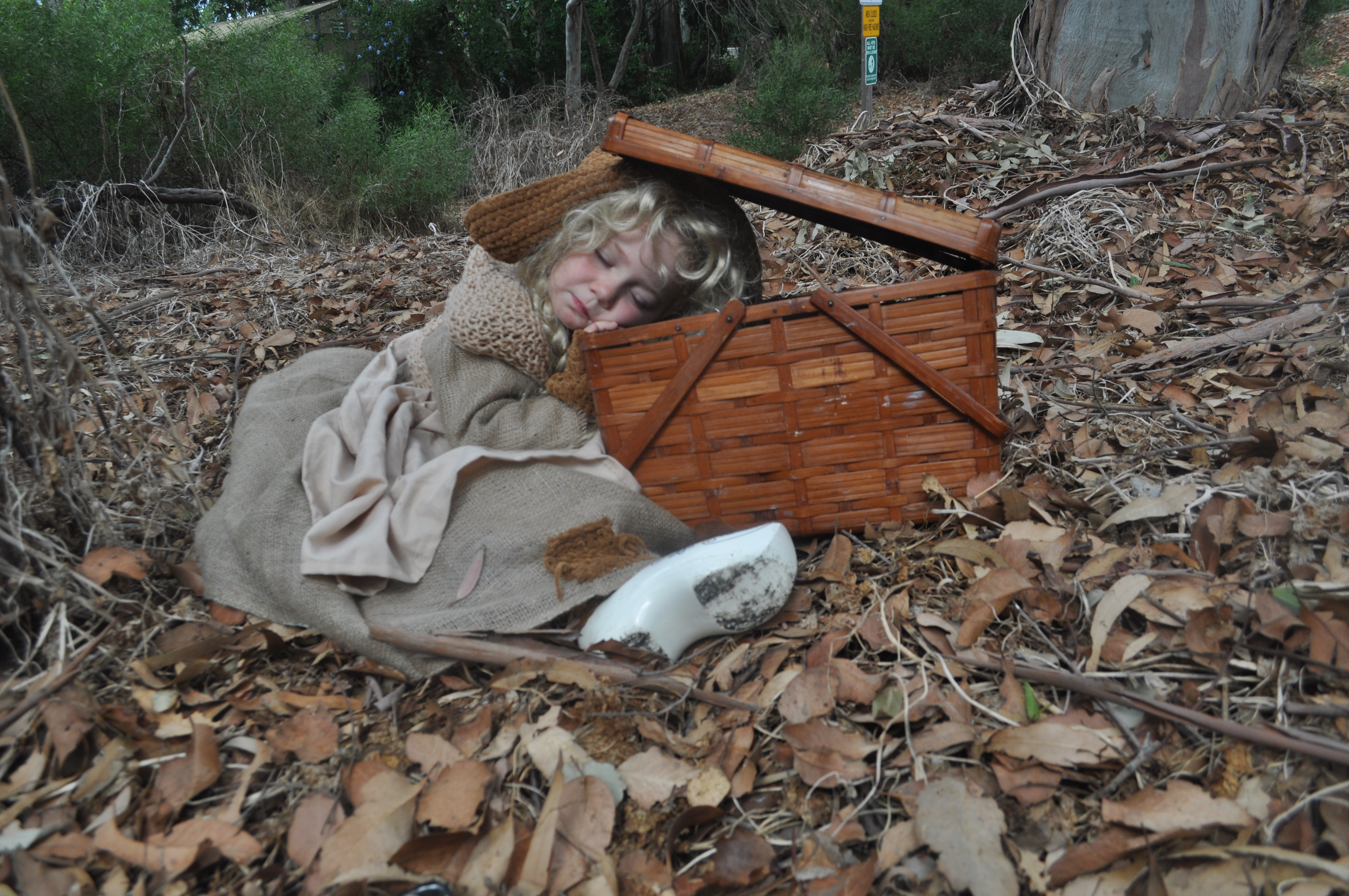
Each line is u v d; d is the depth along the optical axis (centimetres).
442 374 180
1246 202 323
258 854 112
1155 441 193
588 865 109
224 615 157
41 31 452
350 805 121
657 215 166
